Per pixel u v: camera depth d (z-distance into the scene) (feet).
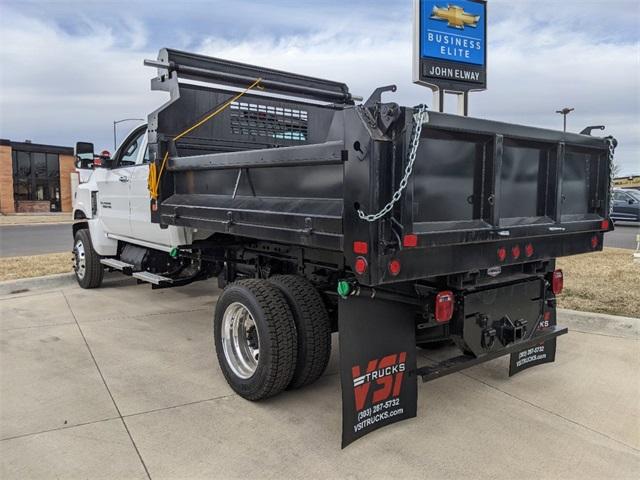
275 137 18.19
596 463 9.14
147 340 16.20
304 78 18.28
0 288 23.20
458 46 26.71
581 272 26.45
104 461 9.14
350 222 8.31
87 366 13.87
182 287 24.70
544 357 13.30
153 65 15.25
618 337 16.25
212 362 14.25
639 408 11.34
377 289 9.62
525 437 10.06
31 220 91.15
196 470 8.88
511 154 10.22
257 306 11.02
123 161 20.65
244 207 11.52
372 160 7.87
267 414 11.02
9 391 12.16
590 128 12.56
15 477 8.64
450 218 9.13
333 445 9.73
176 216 14.16
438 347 15.21
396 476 8.72
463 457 9.31
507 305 11.20
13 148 112.47
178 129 15.56
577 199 12.03
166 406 11.41
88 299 22.02
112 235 21.47
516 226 10.03
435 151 8.80
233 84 16.42
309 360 11.31
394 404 10.25
